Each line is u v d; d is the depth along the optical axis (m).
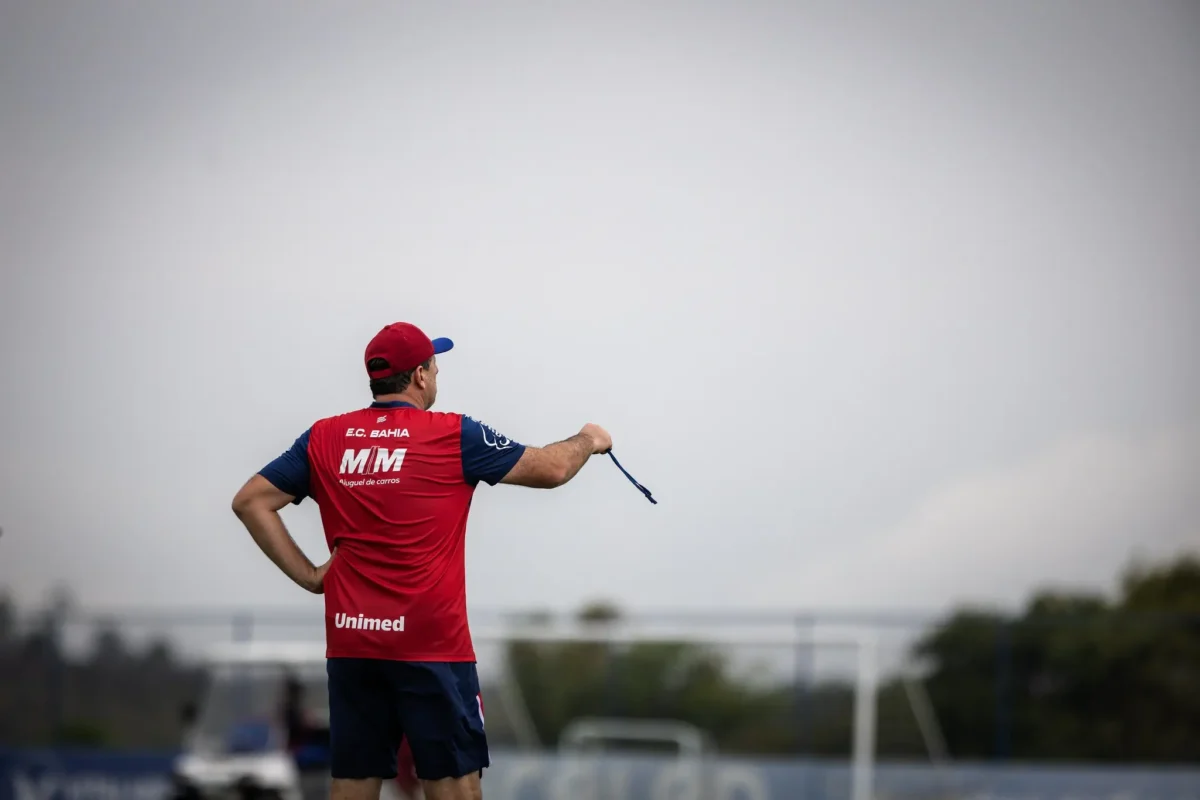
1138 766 63.12
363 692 16.17
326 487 16.28
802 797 57.22
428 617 15.89
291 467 16.42
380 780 16.41
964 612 67.75
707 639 62.06
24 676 68.50
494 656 58.56
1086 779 57.06
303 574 16.25
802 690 61.44
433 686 15.87
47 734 67.81
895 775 58.12
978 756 67.19
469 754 16.16
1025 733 65.00
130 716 67.81
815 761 60.50
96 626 68.62
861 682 60.00
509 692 58.09
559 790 55.84
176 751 65.19
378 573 15.94
